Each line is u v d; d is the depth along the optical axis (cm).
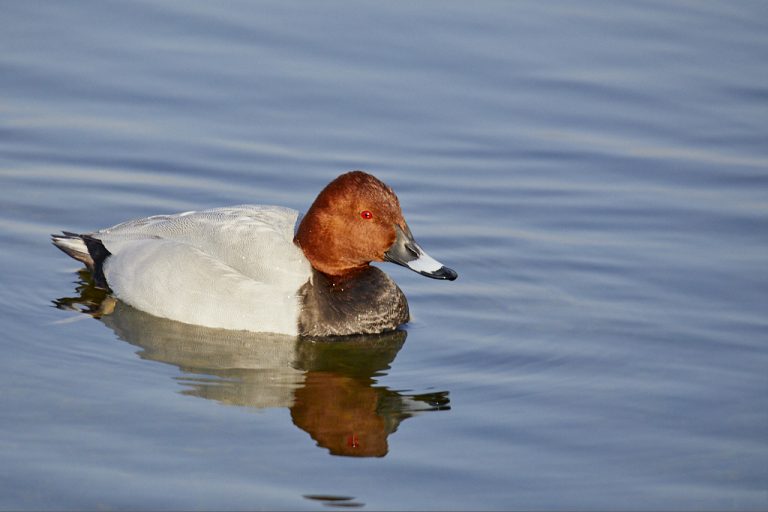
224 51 1795
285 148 1592
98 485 896
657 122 1683
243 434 984
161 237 1241
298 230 1225
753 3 1984
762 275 1320
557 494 909
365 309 1200
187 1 1917
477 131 1650
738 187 1535
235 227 1213
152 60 1759
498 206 1493
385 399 1064
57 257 1346
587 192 1527
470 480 926
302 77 1741
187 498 883
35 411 1007
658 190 1532
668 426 1016
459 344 1188
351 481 917
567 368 1130
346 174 1198
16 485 893
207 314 1185
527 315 1252
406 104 1698
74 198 1471
